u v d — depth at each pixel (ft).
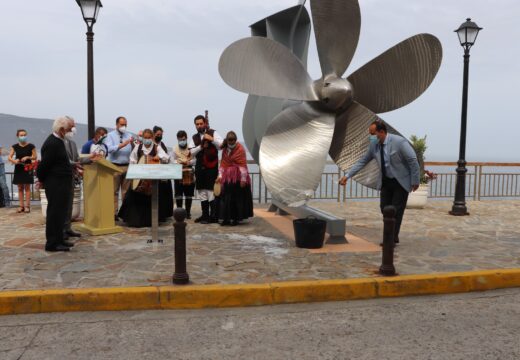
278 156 19.70
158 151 25.13
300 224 19.66
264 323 12.48
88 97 27.40
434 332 11.85
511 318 12.87
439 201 40.47
